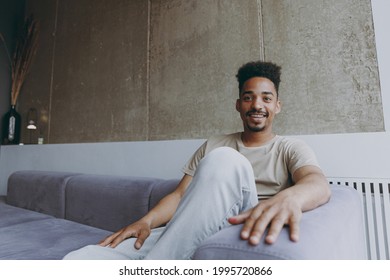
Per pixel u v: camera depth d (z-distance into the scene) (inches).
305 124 55.4
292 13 58.4
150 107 77.4
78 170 87.4
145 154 73.7
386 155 46.2
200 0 71.1
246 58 62.9
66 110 98.4
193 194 24.7
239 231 19.3
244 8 64.3
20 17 121.6
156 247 24.7
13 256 38.3
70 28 101.7
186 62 71.9
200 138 67.7
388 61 48.8
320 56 54.9
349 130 51.4
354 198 34.7
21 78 112.1
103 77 89.3
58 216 64.2
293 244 17.2
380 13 50.2
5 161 109.3
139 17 82.9
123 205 53.8
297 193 23.1
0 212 65.3
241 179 24.9
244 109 41.7
